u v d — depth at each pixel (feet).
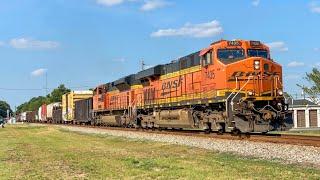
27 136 126.31
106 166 48.60
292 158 49.42
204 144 68.64
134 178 39.96
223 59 77.56
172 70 102.83
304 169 41.96
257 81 74.38
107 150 69.00
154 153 61.57
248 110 72.33
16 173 45.80
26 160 58.65
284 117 73.97
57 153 67.00
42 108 343.67
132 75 136.36
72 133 132.77
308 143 59.31
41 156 63.31
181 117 94.07
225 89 74.95
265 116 72.33
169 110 103.30
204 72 83.76
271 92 74.28
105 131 127.95
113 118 151.74
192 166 45.83
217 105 80.43
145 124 122.11
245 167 44.11
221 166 45.34
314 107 181.57
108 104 164.96
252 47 78.89
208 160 50.93
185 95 94.32
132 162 50.98
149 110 120.06
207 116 83.15
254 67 75.05
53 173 45.09
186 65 94.12
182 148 66.54
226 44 78.74
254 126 71.72
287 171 40.68
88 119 193.57
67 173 44.75
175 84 100.48
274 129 72.90
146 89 121.80
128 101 138.62
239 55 77.87
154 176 40.55
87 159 56.65
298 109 181.16
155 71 110.52
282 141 63.36
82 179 40.45
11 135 135.03
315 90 164.55
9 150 75.51
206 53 82.28
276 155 52.44
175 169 44.16
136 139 90.33
